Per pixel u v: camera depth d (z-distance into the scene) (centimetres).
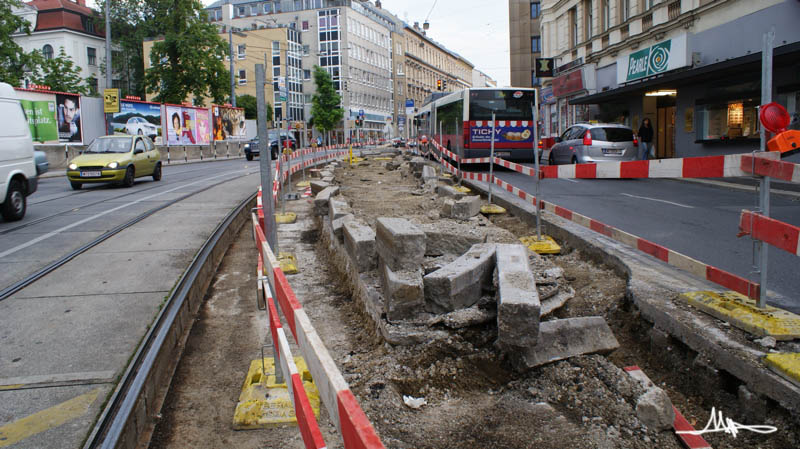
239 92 7375
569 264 634
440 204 1062
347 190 1444
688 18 1984
